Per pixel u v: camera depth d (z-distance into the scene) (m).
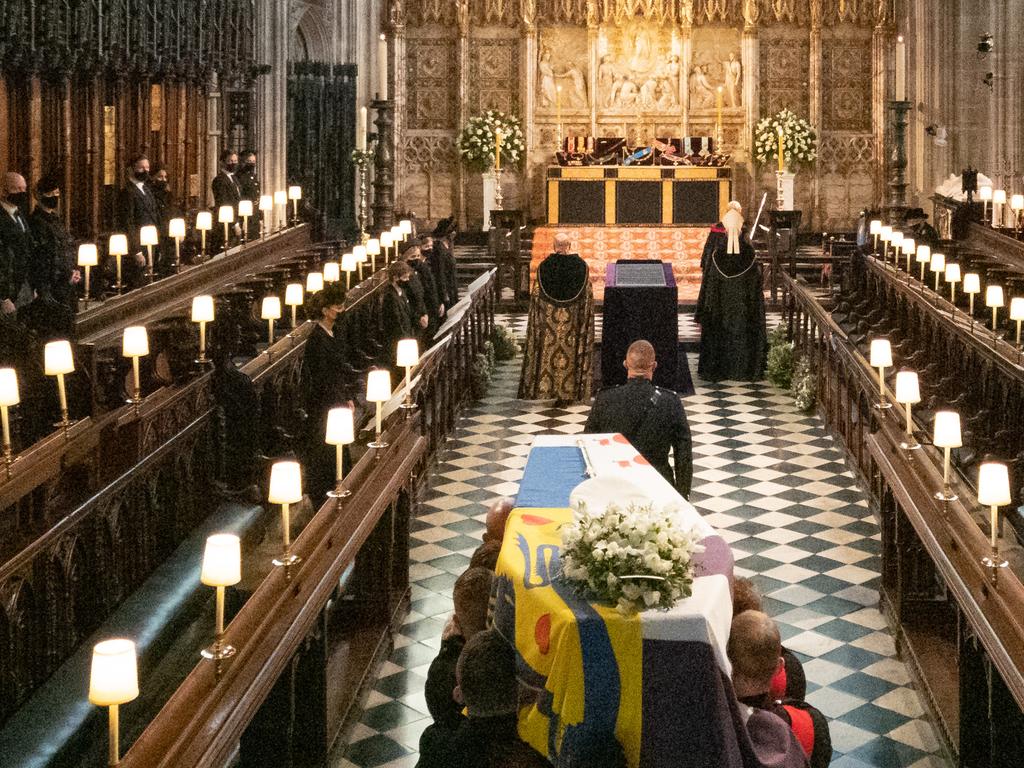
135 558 7.54
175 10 17.31
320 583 5.90
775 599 8.93
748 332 16.59
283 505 5.91
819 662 7.86
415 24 28.11
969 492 8.77
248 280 13.79
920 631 7.82
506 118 27.86
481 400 15.59
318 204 25.11
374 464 7.75
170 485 8.16
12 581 5.92
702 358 16.80
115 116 16.67
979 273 16.48
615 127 28.12
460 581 5.07
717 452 13.05
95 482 7.55
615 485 5.02
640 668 4.13
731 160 28.22
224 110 20.98
